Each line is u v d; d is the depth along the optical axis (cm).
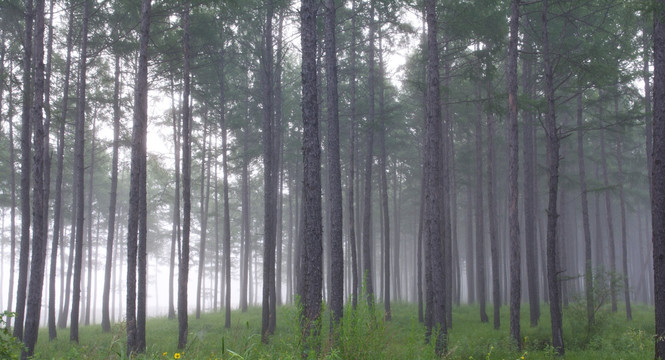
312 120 1086
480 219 2630
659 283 952
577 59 1540
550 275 1453
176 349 1590
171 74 2355
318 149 1086
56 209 2138
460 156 3044
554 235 1467
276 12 2200
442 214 2166
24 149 1529
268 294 1830
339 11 2320
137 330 1517
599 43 1609
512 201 1542
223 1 1706
